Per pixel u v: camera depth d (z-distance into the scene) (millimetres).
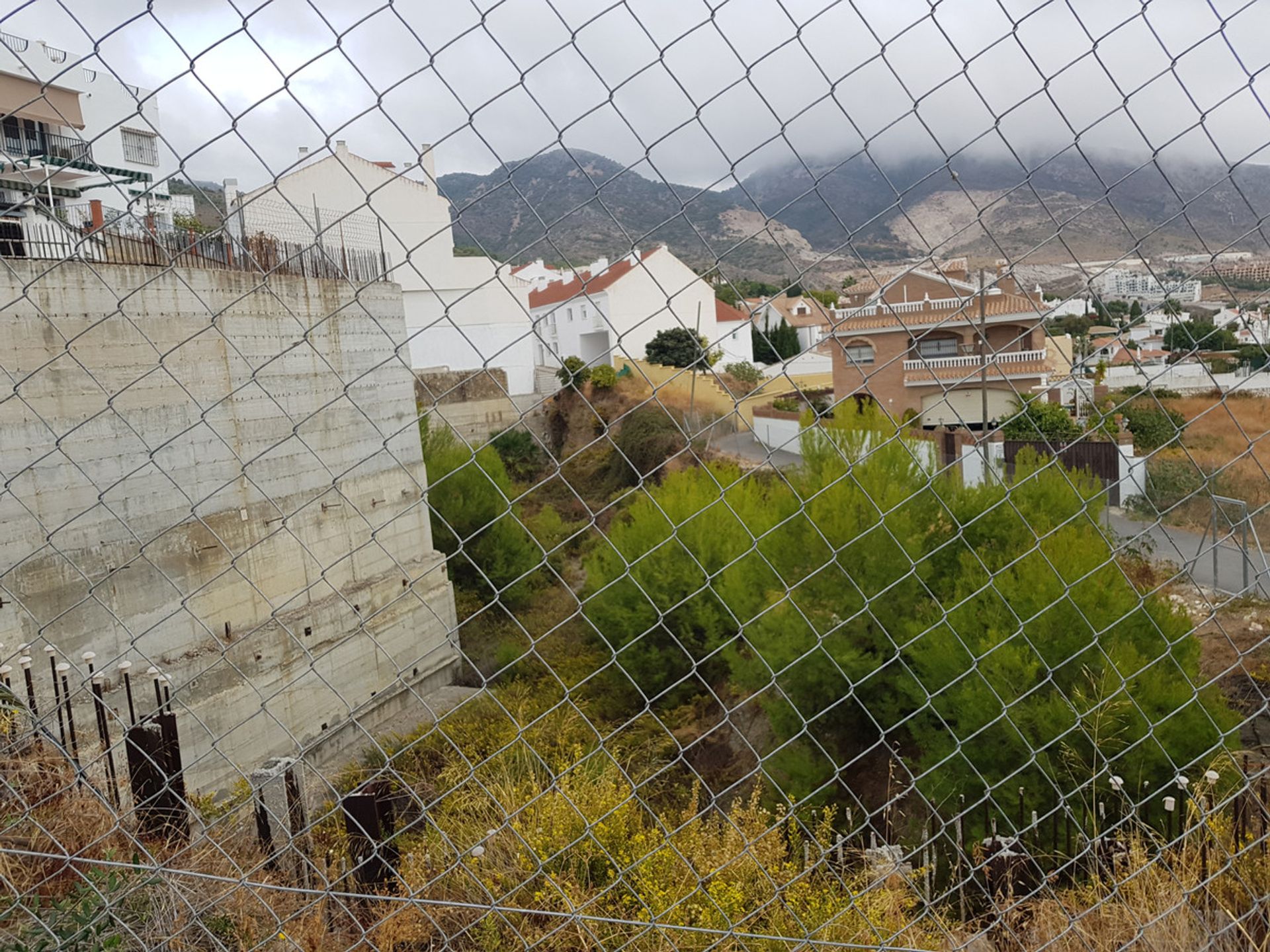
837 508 8562
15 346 7738
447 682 11164
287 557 9398
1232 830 2391
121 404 8344
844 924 2557
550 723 5496
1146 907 2203
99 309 7844
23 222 4152
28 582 8266
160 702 2723
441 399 1765
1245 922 2186
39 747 2707
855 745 9539
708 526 10609
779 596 9531
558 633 11906
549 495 13500
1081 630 6984
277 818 2580
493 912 2199
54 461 8320
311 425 8523
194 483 8805
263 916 2299
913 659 8961
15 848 2268
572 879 2549
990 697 7492
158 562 8859
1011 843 2486
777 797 9336
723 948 2340
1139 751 6574
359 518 9898
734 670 10344
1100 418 2051
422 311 14320
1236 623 6508
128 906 2119
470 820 3002
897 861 2652
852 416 7578
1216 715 6270
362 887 2494
